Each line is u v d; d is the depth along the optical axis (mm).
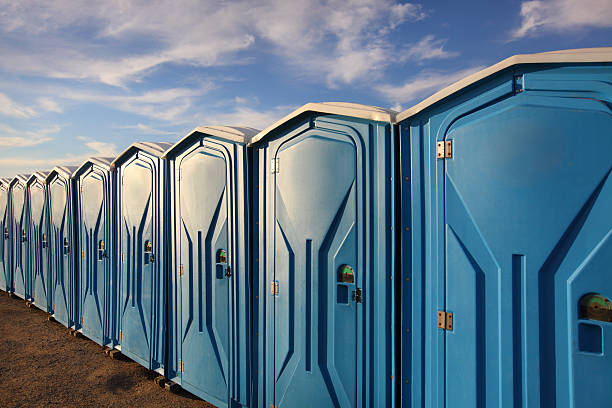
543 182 2275
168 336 4918
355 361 3086
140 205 5344
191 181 4566
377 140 3008
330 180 3264
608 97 2113
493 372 2436
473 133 2535
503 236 2410
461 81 2529
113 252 5902
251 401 3861
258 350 3846
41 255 8242
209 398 4285
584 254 2160
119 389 4750
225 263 4188
